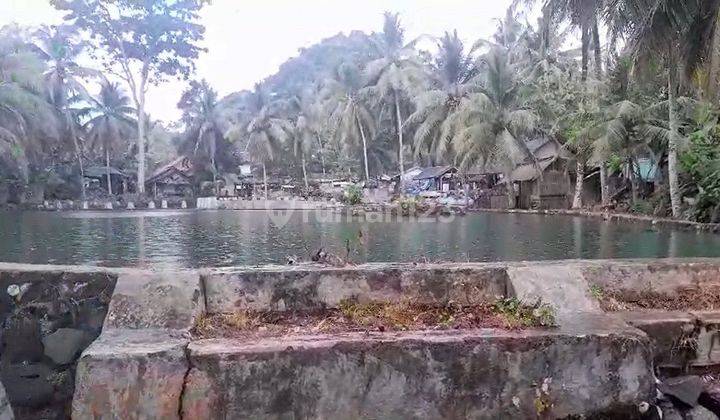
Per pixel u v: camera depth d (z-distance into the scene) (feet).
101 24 103.60
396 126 108.06
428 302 9.12
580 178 63.00
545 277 9.18
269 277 8.98
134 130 117.70
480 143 70.03
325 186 118.73
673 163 41.93
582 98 56.95
